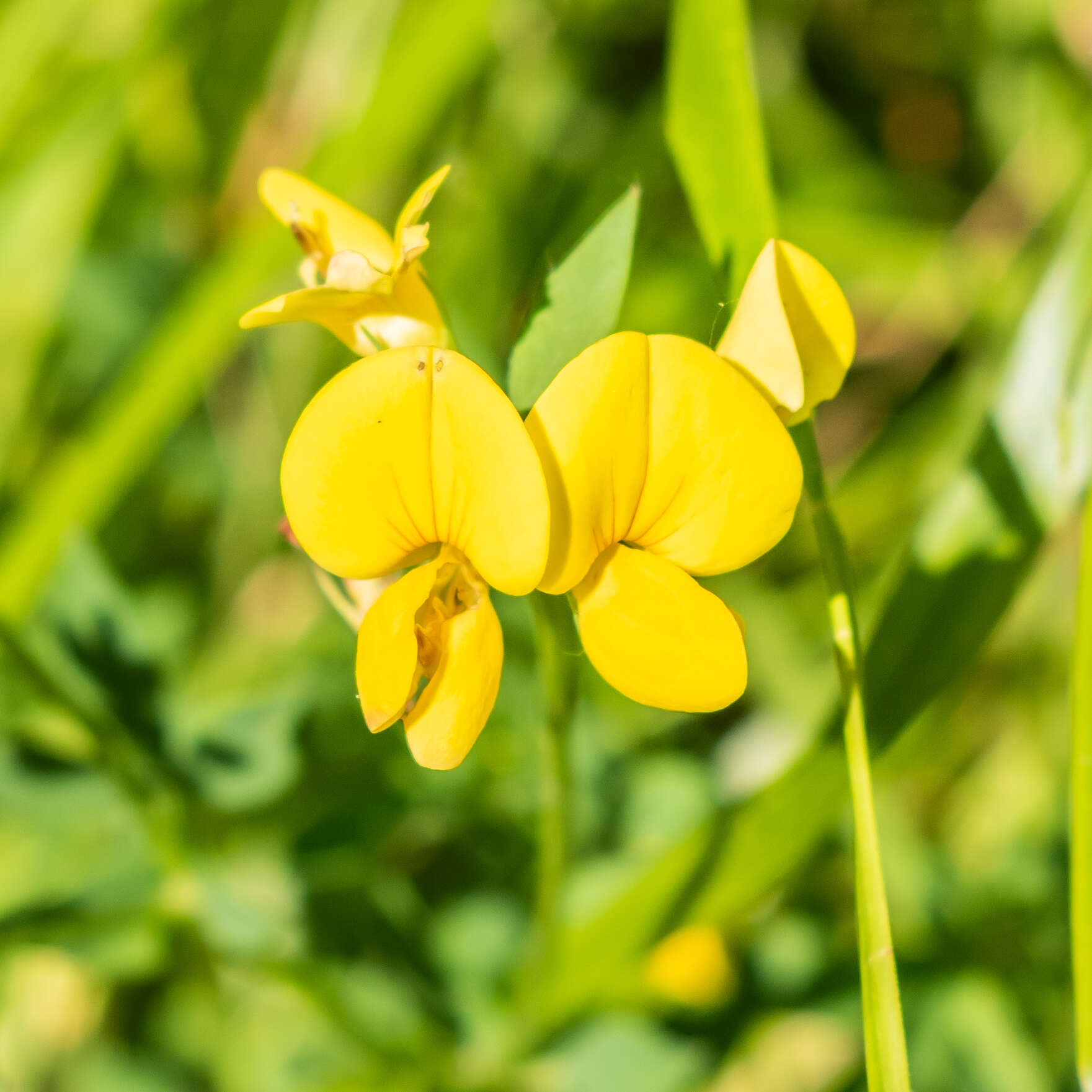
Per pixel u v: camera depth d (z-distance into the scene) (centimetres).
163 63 31
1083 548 20
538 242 31
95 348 30
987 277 32
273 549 30
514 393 19
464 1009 23
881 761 21
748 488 19
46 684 22
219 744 22
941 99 36
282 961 22
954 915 24
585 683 25
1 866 23
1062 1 34
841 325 19
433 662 19
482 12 25
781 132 34
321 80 32
